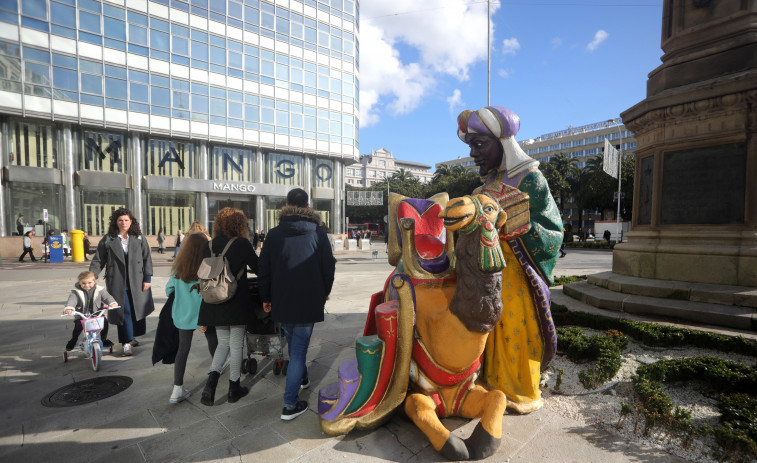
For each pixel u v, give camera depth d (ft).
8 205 66.80
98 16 71.10
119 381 11.68
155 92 77.30
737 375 9.19
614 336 12.41
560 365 11.71
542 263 8.84
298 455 7.59
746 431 7.13
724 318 12.90
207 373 12.33
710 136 15.03
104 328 14.28
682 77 16.43
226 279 9.59
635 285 15.92
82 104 70.33
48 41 66.90
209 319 9.76
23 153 67.51
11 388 11.16
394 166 379.76
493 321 7.29
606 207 127.13
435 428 7.34
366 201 127.95
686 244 15.69
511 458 7.27
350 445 7.89
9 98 64.18
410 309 8.11
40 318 19.83
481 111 9.00
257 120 89.15
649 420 8.07
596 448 7.58
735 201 14.66
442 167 225.15
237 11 85.51
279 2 90.53
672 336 12.17
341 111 101.30
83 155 72.95
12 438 8.45
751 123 14.14
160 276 40.16
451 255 8.27
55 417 9.39
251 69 87.97
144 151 78.69
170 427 8.85
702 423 8.42
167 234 81.87
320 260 9.68
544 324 8.90
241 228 10.55
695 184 15.67
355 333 16.78
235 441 8.17
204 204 84.94
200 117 82.38
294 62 93.56
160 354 11.25
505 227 8.34
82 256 59.16
